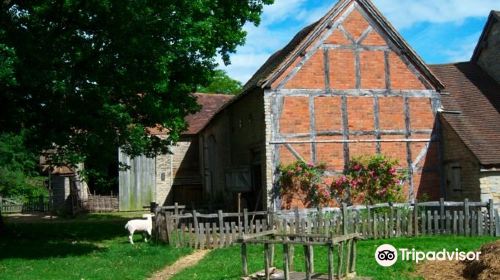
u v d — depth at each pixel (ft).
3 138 97.45
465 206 54.19
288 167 63.52
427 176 67.56
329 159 65.21
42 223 84.64
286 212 62.39
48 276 40.32
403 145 67.46
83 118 51.26
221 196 91.09
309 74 65.62
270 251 37.55
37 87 50.01
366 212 54.34
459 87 74.84
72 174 104.17
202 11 55.57
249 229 54.34
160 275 42.37
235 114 82.07
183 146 111.55
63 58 49.44
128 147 58.75
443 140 68.23
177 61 62.80
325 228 52.42
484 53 80.23
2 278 39.55
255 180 72.43
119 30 50.19
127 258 47.73
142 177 107.14
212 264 43.98
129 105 60.18
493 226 53.72
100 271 42.04
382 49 67.82
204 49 60.75
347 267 34.88
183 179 110.01
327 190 64.54
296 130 64.69
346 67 66.69
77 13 50.78
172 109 61.93
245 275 35.53
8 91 52.42
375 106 67.05
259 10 71.72
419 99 68.44
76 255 50.01
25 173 115.65
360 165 65.26
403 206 55.93
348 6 67.15
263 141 65.46
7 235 66.54
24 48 47.83
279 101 64.59
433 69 78.54
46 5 49.57
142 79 53.16
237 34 67.41
